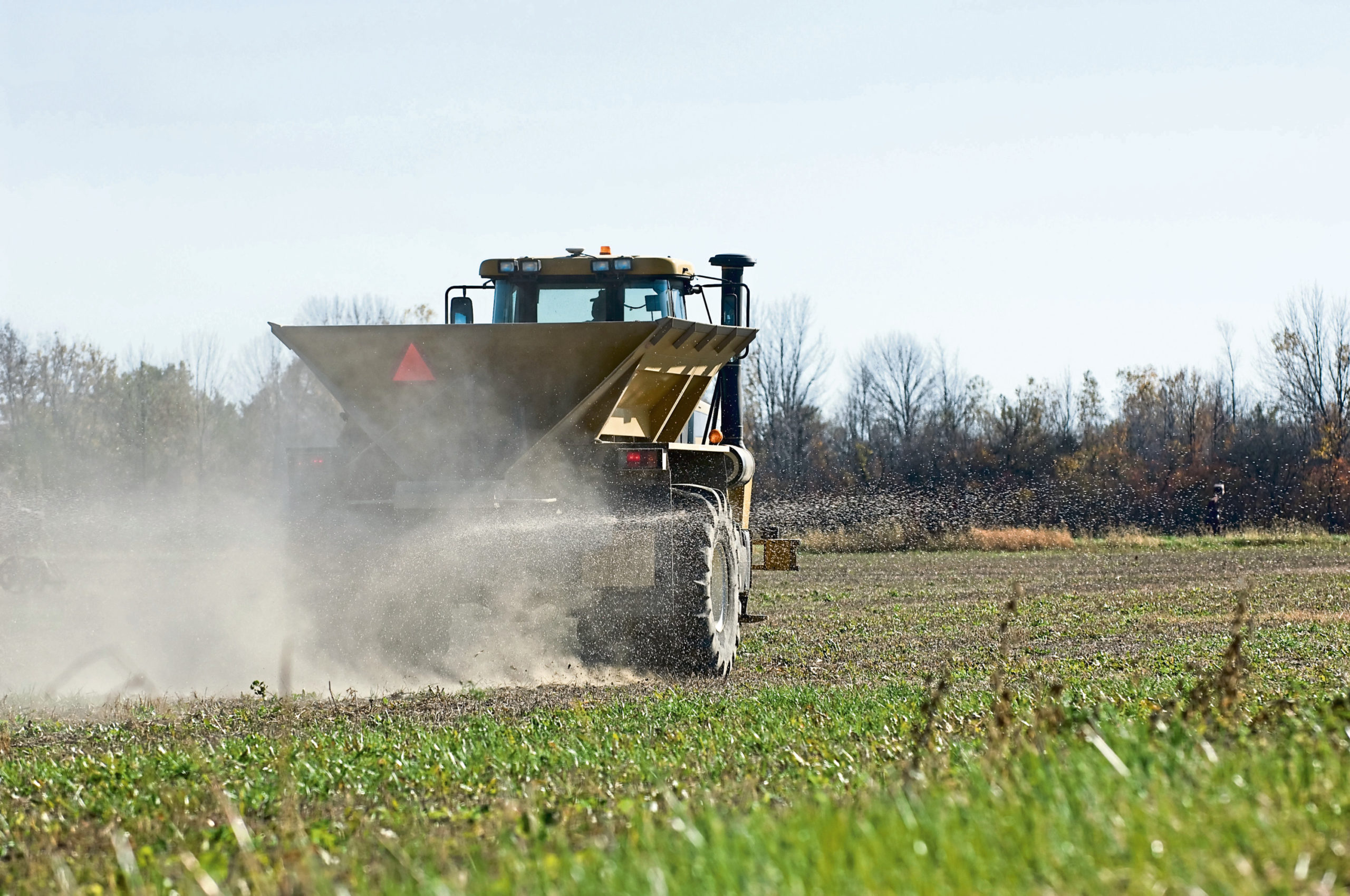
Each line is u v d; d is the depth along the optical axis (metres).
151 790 19.31
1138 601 64.94
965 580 83.88
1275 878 10.73
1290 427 197.38
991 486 179.00
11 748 24.27
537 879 11.91
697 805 16.42
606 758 21.17
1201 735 17.91
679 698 29.05
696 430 41.69
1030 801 13.59
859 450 187.00
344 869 14.25
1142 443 199.62
